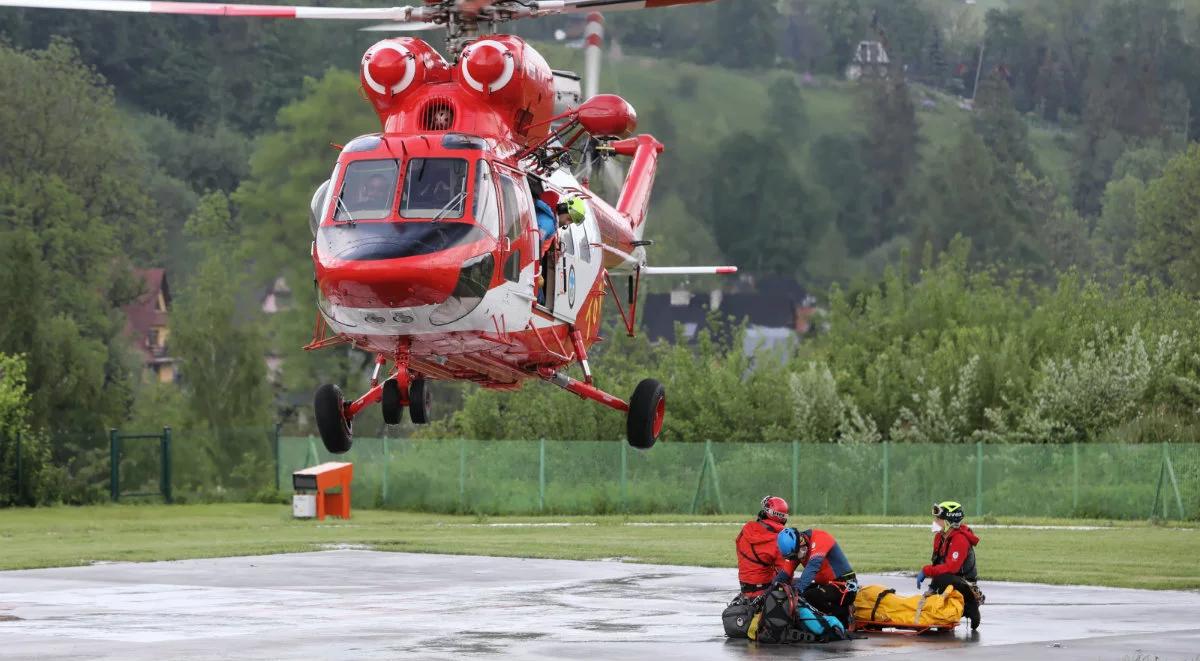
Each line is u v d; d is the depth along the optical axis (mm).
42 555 69500
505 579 56031
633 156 63031
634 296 60156
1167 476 107125
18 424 129625
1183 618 43219
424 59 46812
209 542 81000
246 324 178500
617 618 43000
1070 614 44344
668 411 130500
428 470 125188
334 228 42875
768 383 130500
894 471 114812
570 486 119875
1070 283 146500
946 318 143750
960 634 39219
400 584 54188
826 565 39031
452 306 42281
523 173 46125
